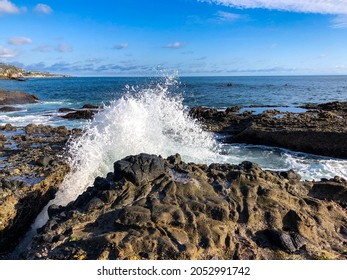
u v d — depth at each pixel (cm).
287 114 1930
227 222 517
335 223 589
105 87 6575
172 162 719
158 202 527
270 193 580
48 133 1505
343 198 679
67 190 862
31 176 831
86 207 542
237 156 1246
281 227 543
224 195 577
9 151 1128
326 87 6781
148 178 598
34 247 477
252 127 1516
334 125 1486
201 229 489
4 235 644
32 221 740
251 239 512
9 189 718
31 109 2761
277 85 7650
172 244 450
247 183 605
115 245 439
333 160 1209
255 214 545
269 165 1133
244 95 4297
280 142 1389
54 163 927
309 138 1323
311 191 695
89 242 455
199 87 6312
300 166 1127
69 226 510
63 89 5856
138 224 476
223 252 475
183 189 567
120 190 570
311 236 537
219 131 1689
